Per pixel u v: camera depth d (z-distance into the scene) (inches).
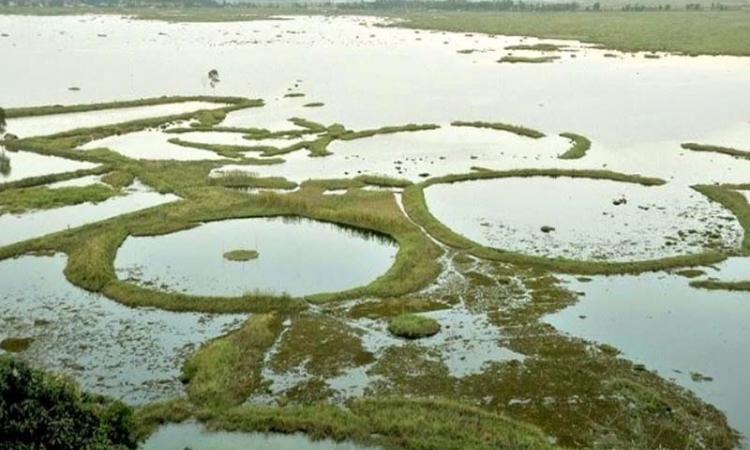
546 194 2262.6
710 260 1731.1
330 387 1238.9
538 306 1520.7
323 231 1979.6
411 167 2534.5
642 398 1190.9
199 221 2034.9
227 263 1755.7
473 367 1296.8
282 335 1414.9
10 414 888.9
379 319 1471.5
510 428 1108.5
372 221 1959.9
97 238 1855.3
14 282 1658.5
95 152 2691.9
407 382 1251.2
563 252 1791.3
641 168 2512.3
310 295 1562.5
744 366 1301.7
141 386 1248.8
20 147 2790.4
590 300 1551.4
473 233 1934.1
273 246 1867.6
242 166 2559.1
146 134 3038.9
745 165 2541.8
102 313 1513.3
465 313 1493.6
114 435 981.2
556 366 1296.8
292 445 1091.3
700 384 1243.2
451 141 2896.2
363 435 1099.9
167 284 1641.2
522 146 2812.5
